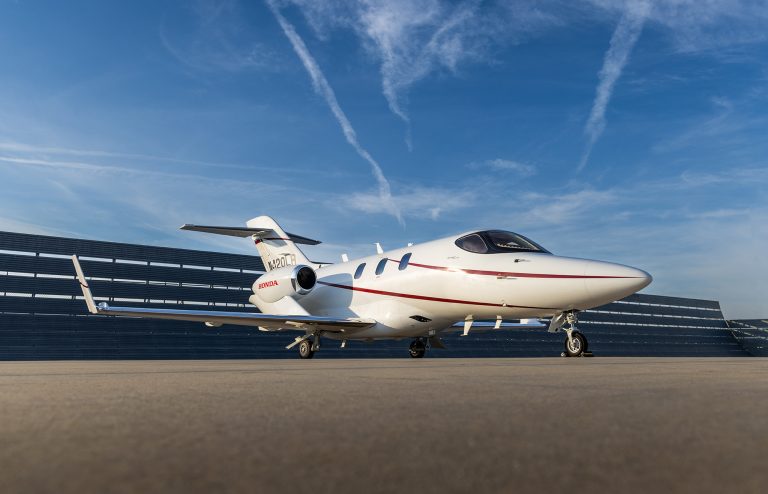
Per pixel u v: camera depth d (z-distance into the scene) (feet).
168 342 128.36
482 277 46.73
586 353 42.52
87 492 4.15
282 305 61.31
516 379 14.94
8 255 115.24
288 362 36.55
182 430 6.81
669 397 10.18
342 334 59.67
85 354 117.70
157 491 4.18
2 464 5.03
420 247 53.98
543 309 43.91
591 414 8.04
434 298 50.80
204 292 137.08
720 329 237.25
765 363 26.48
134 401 9.98
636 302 210.38
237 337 138.00
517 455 5.39
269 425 7.19
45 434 6.55
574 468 4.91
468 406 9.02
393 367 23.49
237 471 4.79
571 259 43.47
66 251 121.80
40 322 115.55
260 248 73.05
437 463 5.08
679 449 5.65
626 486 4.36
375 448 5.72
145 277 130.21
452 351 154.10
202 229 65.36
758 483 4.44
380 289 55.77
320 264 67.92
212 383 14.26
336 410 8.63
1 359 108.88
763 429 6.77
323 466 4.98
